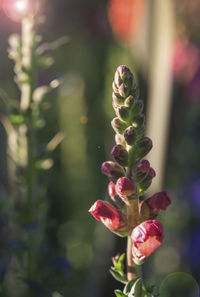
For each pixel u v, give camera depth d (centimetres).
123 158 40
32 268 59
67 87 101
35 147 58
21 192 60
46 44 58
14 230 64
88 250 90
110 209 41
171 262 101
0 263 60
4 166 70
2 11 74
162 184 67
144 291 41
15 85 75
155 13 65
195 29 97
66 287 65
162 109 66
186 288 93
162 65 65
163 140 66
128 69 40
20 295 63
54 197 95
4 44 80
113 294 65
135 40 68
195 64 102
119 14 104
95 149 103
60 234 93
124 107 40
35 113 57
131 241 41
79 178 99
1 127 70
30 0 56
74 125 103
